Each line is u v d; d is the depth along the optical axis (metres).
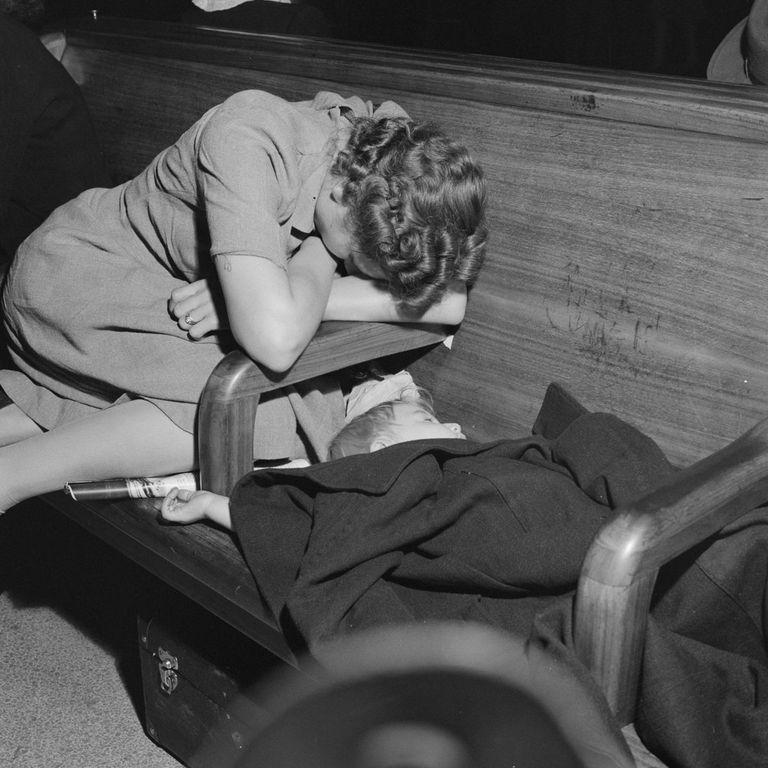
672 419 1.58
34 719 1.89
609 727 1.03
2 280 2.12
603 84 1.62
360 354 1.70
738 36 1.86
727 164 1.49
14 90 2.04
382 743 1.10
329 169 1.65
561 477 1.36
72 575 2.35
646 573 1.06
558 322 1.71
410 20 3.13
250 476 1.44
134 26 2.46
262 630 1.38
